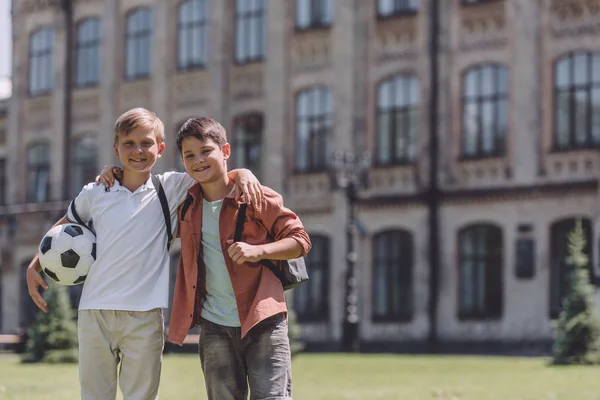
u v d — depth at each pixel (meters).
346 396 11.77
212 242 5.96
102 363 6.05
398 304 30.59
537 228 28.45
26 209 39.16
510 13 29.34
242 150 34.25
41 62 39.59
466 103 30.06
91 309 6.00
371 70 31.69
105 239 6.07
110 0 37.78
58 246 6.09
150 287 6.04
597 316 19.12
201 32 35.50
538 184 28.47
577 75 28.33
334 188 31.88
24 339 23.69
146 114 6.15
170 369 16.66
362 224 31.34
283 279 5.95
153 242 6.08
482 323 29.06
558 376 15.35
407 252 30.59
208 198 6.02
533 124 28.80
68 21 38.78
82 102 38.38
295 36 33.19
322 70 32.62
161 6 36.41
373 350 30.66
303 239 5.84
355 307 30.16
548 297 28.08
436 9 30.53
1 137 40.69
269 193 5.97
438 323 29.83
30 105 39.66
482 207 29.38
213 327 5.93
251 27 34.34
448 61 30.34
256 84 34.00
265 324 5.82
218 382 5.93
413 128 30.89
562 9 28.55
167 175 6.23
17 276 39.22
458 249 29.77
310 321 31.92
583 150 27.97
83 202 6.21
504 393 12.14
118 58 37.56
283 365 5.82
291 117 33.16
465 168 29.83
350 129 31.91
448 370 17.38
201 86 35.28
